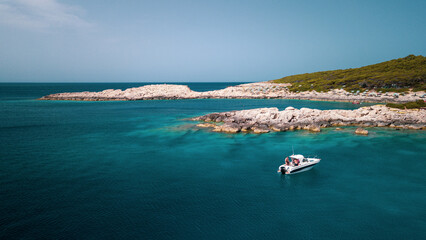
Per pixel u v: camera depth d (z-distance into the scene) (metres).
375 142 45.56
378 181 29.33
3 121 68.56
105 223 21.03
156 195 25.92
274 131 55.34
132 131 56.38
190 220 21.59
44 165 34.28
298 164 32.31
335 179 30.05
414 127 56.06
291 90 163.25
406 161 35.69
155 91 162.12
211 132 54.75
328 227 20.61
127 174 31.34
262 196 25.89
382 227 20.55
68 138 49.81
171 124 64.50
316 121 61.41
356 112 65.81
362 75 149.75
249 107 104.00
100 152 40.47
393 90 123.06
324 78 175.50
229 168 33.59
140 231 20.06
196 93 164.12
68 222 21.08
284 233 19.91
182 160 36.72
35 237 19.12
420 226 20.62
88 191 26.66
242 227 20.67
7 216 21.78
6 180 29.16
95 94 147.38
